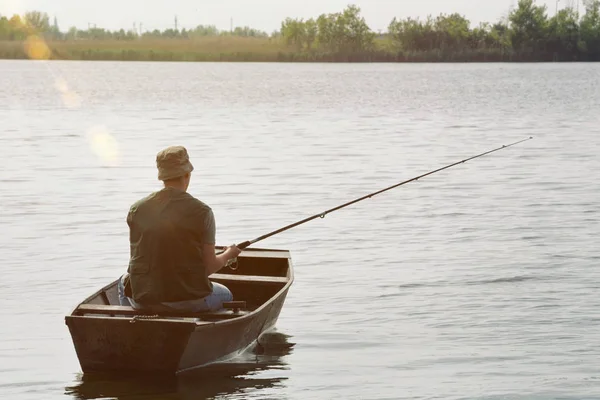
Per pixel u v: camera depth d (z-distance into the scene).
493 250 12.66
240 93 62.78
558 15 149.50
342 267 11.71
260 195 17.45
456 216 15.34
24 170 20.98
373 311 9.72
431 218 15.16
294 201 16.80
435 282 10.90
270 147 26.69
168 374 7.72
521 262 11.90
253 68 136.88
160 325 7.55
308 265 11.85
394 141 28.80
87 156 23.91
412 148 26.53
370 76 99.69
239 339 8.25
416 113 43.41
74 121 36.84
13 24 173.25
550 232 13.90
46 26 174.12
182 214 7.99
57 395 7.30
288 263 10.10
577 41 149.12
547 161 23.16
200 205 8.02
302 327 9.20
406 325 9.23
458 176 20.30
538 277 11.10
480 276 11.18
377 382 7.62
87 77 93.62
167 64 160.75
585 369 7.89
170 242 7.97
